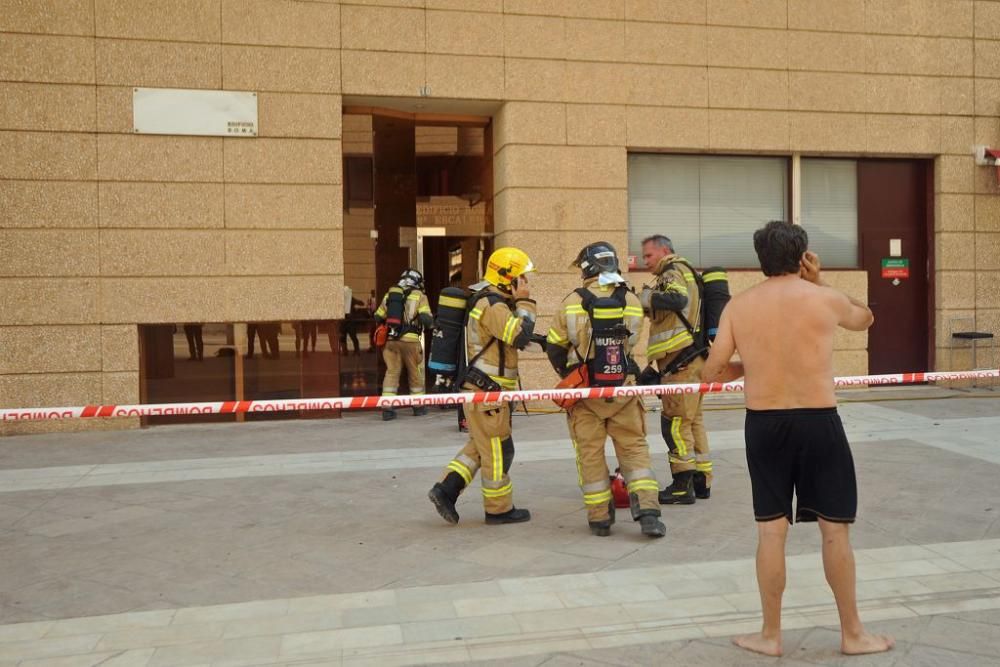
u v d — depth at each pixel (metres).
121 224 9.70
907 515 6.00
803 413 3.80
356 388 10.90
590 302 5.55
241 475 7.52
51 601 4.64
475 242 11.64
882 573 4.85
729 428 9.43
